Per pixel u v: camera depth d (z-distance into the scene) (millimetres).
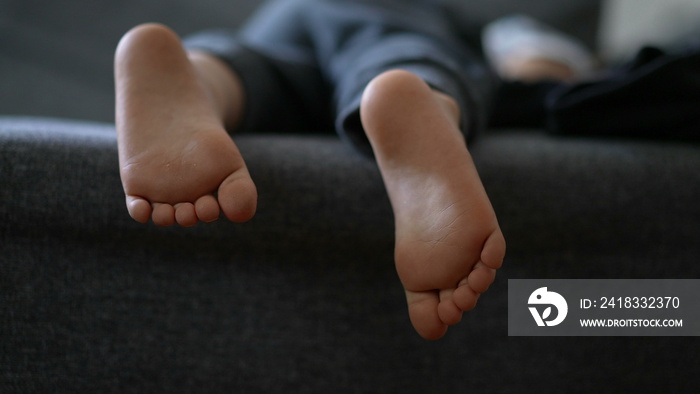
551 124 616
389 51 581
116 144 504
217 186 457
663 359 548
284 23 799
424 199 465
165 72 488
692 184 525
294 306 521
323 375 530
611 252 534
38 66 922
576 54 1085
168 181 453
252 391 528
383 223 508
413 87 473
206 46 602
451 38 793
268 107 614
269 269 516
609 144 569
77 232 497
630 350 545
